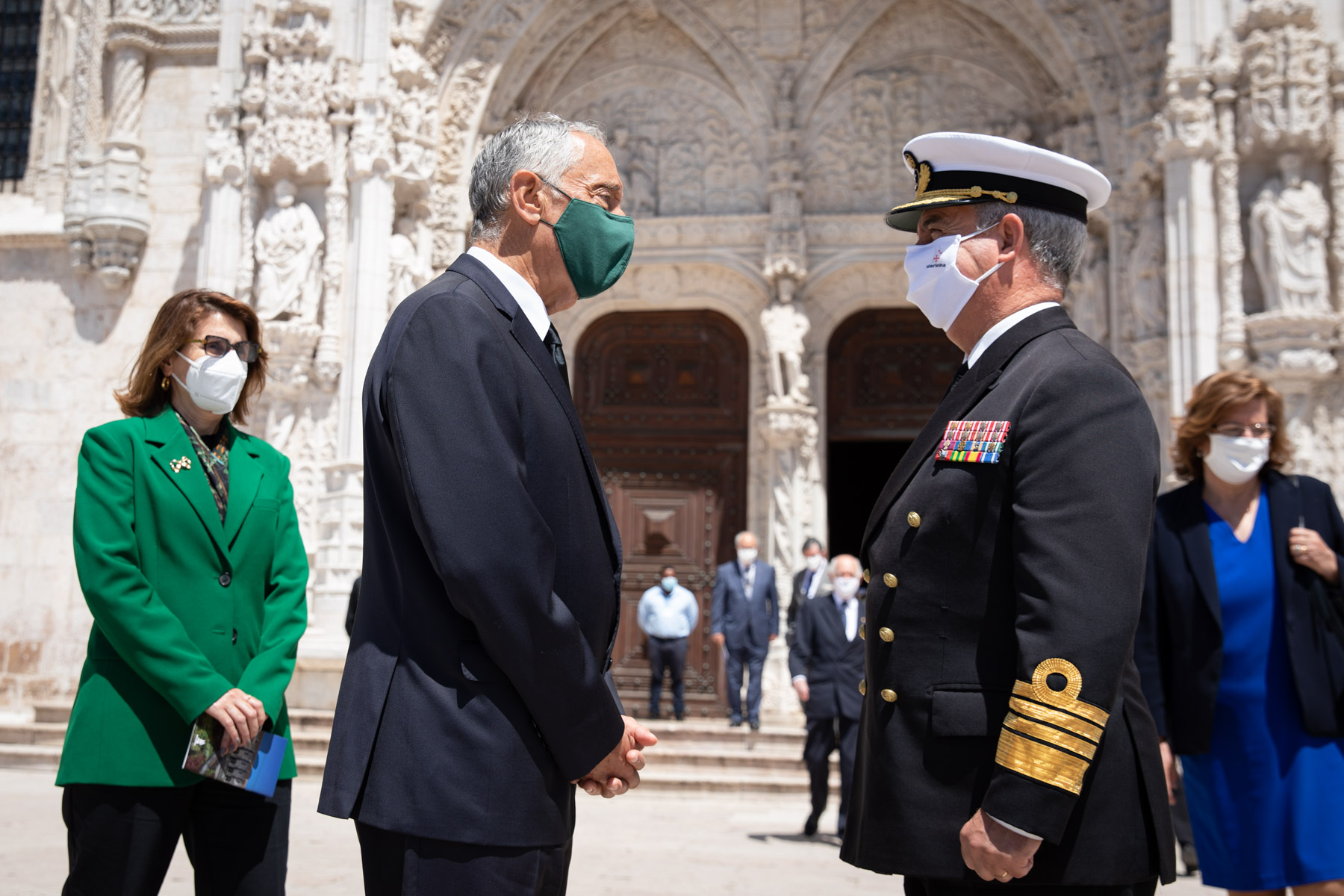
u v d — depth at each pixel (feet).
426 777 6.91
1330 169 37.06
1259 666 12.23
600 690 7.10
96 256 45.57
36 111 48.78
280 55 42.60
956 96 47.85
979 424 7.66
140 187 45.93
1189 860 22.47
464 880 6.83
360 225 41.88
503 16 46.26
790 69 48.26
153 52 46.80
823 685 26.27
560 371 8.03
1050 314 8.07
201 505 10.51
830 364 50.14
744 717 42.93
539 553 6.88
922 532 7.69
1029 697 6.76
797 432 46.60
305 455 41.78
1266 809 11.98
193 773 9.85
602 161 8.27
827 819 29.48
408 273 42.93
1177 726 12.49
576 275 8.13
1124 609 6.81
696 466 50.03
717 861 22.90
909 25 47.60
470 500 6.79
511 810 6.91
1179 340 37.24
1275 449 12.92
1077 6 43.19
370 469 7.59
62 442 45.91
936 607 7.55
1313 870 11.72
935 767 7.34
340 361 41.70
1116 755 7.28
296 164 41.88
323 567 39.34
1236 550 12.60
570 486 7.60
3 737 37.50
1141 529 7.02
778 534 46.70
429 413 6.99
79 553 9.91
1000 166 8.25
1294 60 36.42
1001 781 6.77
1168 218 37.91
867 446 69.36
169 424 10.71
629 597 49.32
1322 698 11.86
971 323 8.45
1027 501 7.19
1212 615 12.34
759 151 48.88
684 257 48.75
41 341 46.47
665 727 38.70
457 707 7.02
